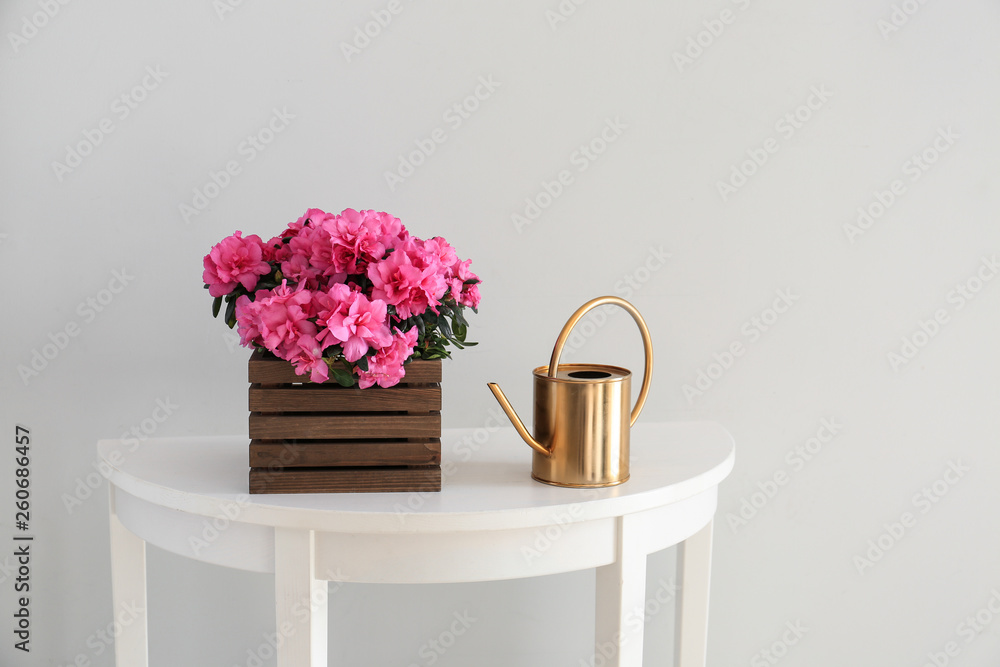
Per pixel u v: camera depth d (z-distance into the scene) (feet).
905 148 4.42
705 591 3.68
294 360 2.66
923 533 4.68
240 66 3.94
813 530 4.61
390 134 4.07
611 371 3.20
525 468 3.25
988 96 4.44
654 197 4.27
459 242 4.17
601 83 4.18
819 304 4.45
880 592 4.70
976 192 4.49
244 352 4.15
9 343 3.97
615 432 2.98
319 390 2.82
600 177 4.23
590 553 2.90
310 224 3.00
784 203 4.37
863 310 4.48
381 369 2.70
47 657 4.20
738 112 4.29
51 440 4.06
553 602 4.52
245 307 2.77
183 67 3.91
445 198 4.14
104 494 4.14
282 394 2.81
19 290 3.94
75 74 3.85
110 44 3.85
